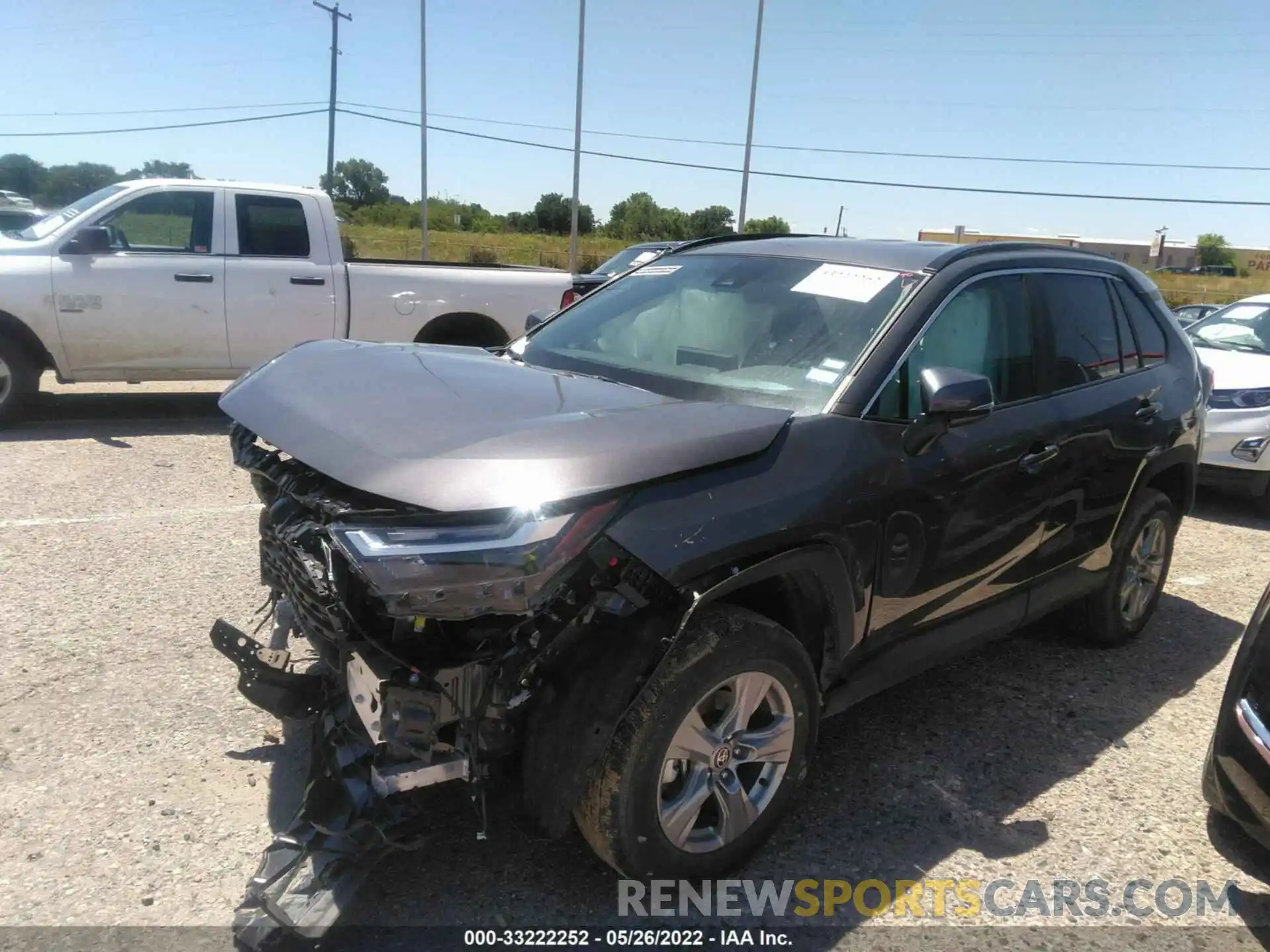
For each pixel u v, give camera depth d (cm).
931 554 321
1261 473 722
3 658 385
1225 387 741
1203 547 668
